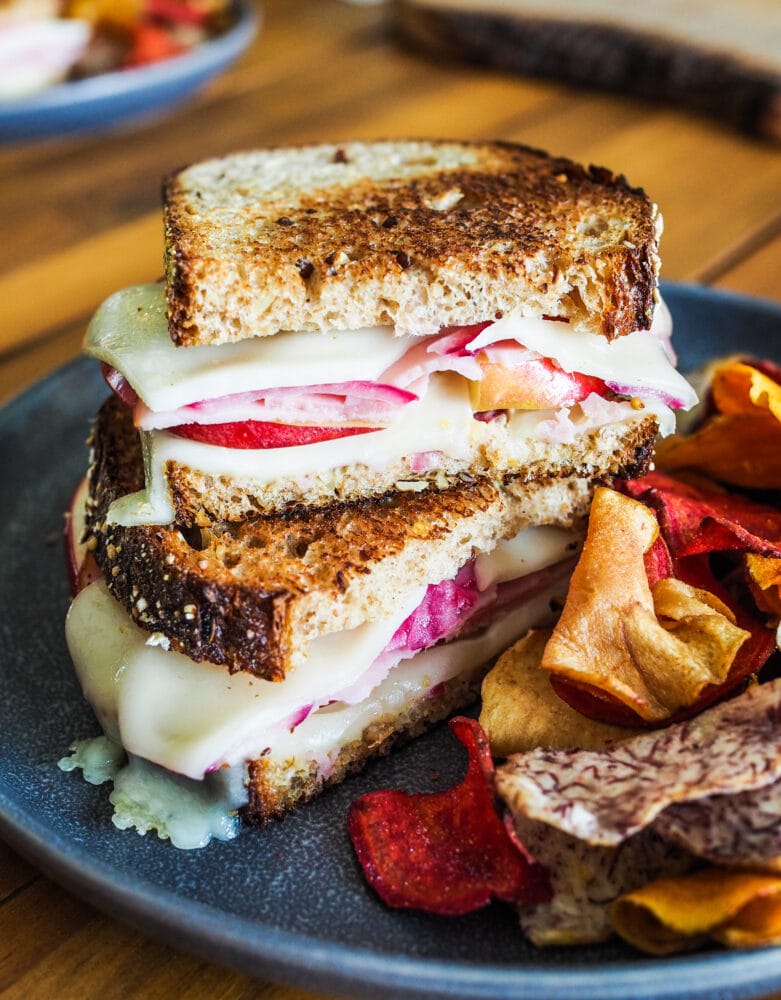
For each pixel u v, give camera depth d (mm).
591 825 301
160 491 371
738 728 319
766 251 550
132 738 350
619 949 309
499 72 743
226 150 644
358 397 375
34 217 592
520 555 392
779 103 630
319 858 338
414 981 292
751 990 293
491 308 374
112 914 311
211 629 350
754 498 417
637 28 690
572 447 389
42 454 451
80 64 674
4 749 363
